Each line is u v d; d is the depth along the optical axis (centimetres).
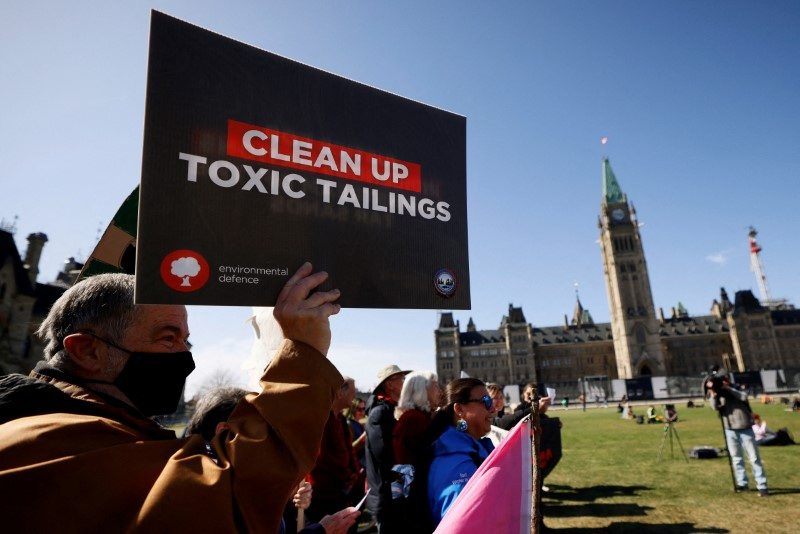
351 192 153
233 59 139
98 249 179
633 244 11562
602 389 8081
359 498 546
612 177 12494
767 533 586
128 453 97
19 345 3531
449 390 302
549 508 776
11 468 88
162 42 128
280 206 137
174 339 134
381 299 149
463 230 176
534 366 12300
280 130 143
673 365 11994
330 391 116
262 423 107
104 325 127
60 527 84
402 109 173
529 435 223
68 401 110
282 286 131
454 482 243
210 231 124
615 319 11631
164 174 121
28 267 3919
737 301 11781
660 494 825
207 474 94
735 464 830
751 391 7131
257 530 92
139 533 83
